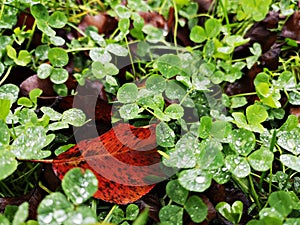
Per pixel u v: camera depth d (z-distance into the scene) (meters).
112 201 0.39
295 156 0.40
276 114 0.45
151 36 0.50
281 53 0.50
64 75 0.45
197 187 0.37
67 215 0.34
